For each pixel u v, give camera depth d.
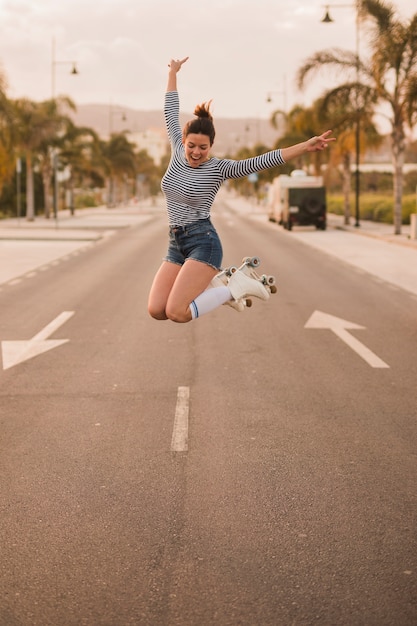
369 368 9.37
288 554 4.46
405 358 9.93
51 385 8.53
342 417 7.33
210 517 5.00
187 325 12.34
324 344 10.85
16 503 5.25
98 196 112.38
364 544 4.59
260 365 9.54
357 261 23.73
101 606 3.89
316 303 14.85
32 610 3.85
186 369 9.31
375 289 17.02
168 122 5.12
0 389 8.36
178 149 4.94
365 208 51.72
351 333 11.71
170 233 4.98
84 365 9.51
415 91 30.33
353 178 83.81
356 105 35.12
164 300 4.93
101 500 5.30
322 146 4.61
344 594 3.99
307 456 6.22
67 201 77.81
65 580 4.15
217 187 4.82
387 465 6.02
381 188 83.88
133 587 4.07
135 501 5.28
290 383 8.64
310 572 4.23
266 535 4.72
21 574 4.22
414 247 28.61
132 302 14.77
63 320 12.73
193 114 4.79
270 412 7.49
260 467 5.96
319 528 4.83
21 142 46.41
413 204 44.22
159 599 3.95
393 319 13.03
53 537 4.70
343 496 5.37
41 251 26.84
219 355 10.12
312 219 41.06
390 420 7.23
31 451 6.34
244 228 43.72
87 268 21.05
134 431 6.88
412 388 8.41
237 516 5.02
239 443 6.54
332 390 8.34
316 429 6.95
